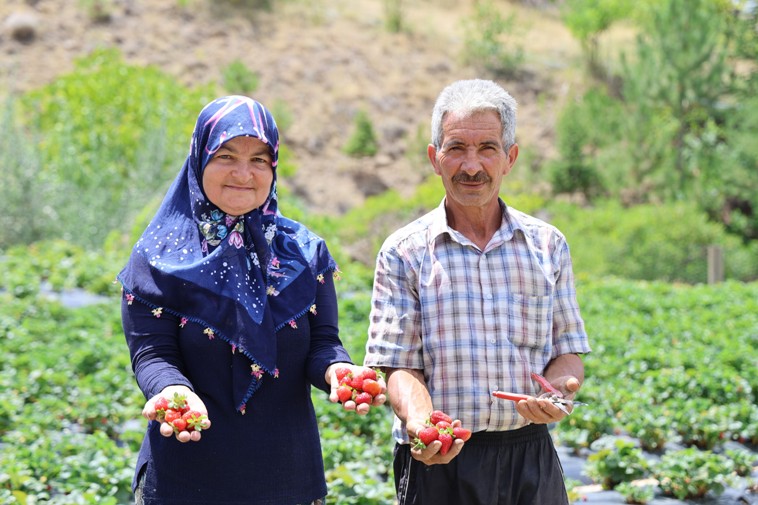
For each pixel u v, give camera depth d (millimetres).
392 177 20734
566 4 26500
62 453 5133
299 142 20969
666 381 6883
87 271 10891
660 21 19016
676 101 18703
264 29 23594
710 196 18203
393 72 23234
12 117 14250
